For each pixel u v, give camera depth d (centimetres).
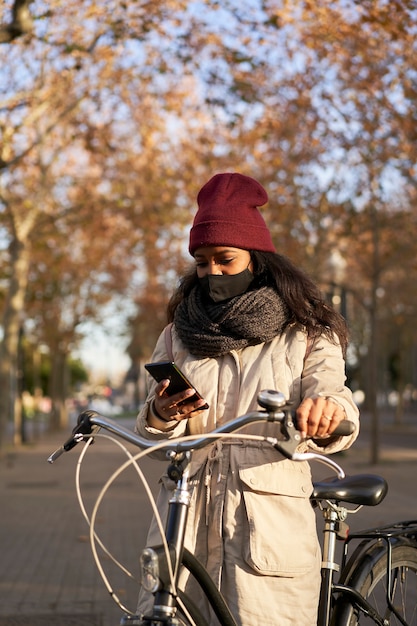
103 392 8769
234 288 316
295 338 314
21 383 3462
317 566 308
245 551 296
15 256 2630
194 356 318
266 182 2209
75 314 4362
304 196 2180
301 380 311
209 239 315
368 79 1716
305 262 2294
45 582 771
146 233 2595
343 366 313
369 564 339
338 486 335
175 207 2514
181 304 326
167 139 2453
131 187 2531
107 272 3988
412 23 1241
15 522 1152
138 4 1432
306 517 304
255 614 295
